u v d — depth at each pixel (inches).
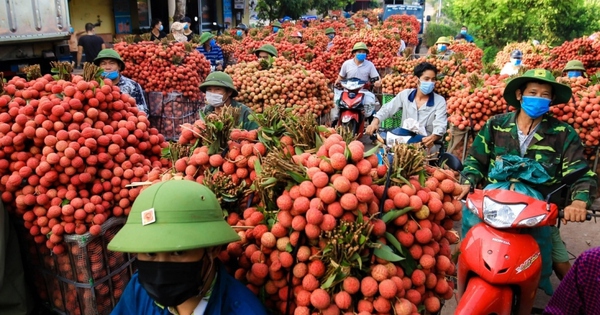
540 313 138.7
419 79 202.5
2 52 287.4
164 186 70.9
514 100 130.2
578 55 383.9
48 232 115.1
